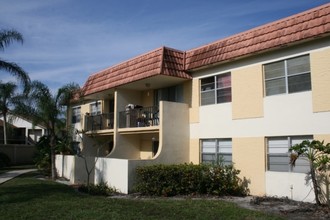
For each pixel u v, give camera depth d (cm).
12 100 2959
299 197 1295
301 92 1318
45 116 2186
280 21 1393
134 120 1962
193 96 1772
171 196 1430
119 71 2069
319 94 1258
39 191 1530
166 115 1702
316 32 1233
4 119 3628
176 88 1917
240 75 1545
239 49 1509
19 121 5159
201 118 1719
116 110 2045
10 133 4784
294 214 1062
